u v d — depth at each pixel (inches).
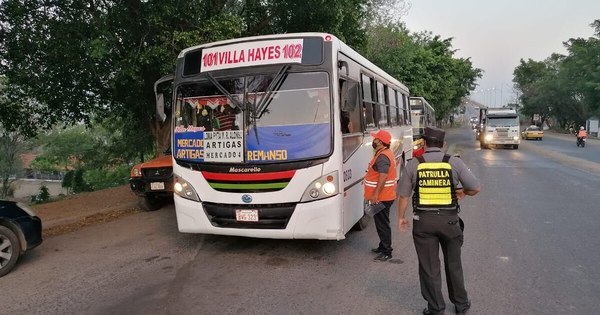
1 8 354.0
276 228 218.2
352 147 248.1
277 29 543.2
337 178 216.4
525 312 164.4
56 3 366.3
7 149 1198.9
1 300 188.2
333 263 225.3
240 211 221.0
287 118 218.2
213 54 233.5
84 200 449.1
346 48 251.6
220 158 224.8
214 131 226.5
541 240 262.4
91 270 224.7
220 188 224.8
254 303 177.2
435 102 1692.9
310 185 214.2
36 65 378.3
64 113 487.8
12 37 356.5
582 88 1998.0
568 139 1750.7
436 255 154.3
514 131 1112.8
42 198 774.5
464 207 366.0
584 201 388.8
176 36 385.7
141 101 504.7
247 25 522.0
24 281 211.3
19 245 228.8
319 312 167.5
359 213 267.0
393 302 175.9
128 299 185.2
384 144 226.4
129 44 411.2
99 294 191.9
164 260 237.6
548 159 828.0
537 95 2755.9
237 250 251.4
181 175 236.4
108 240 285.1
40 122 486.0
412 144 561.6
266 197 217.6
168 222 331.6
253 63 225.8
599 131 1899.6
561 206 366.3
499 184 498.9
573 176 565.3
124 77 407.2
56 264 236.7
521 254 235.3
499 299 176.2
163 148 541.0
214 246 260.8
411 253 241.1
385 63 1122.7
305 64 221.3
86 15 372.8
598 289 186.1
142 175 354.9
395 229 297.6
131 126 884.6
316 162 214.5
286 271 214.5
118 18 383.6
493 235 275.1
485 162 773.9
